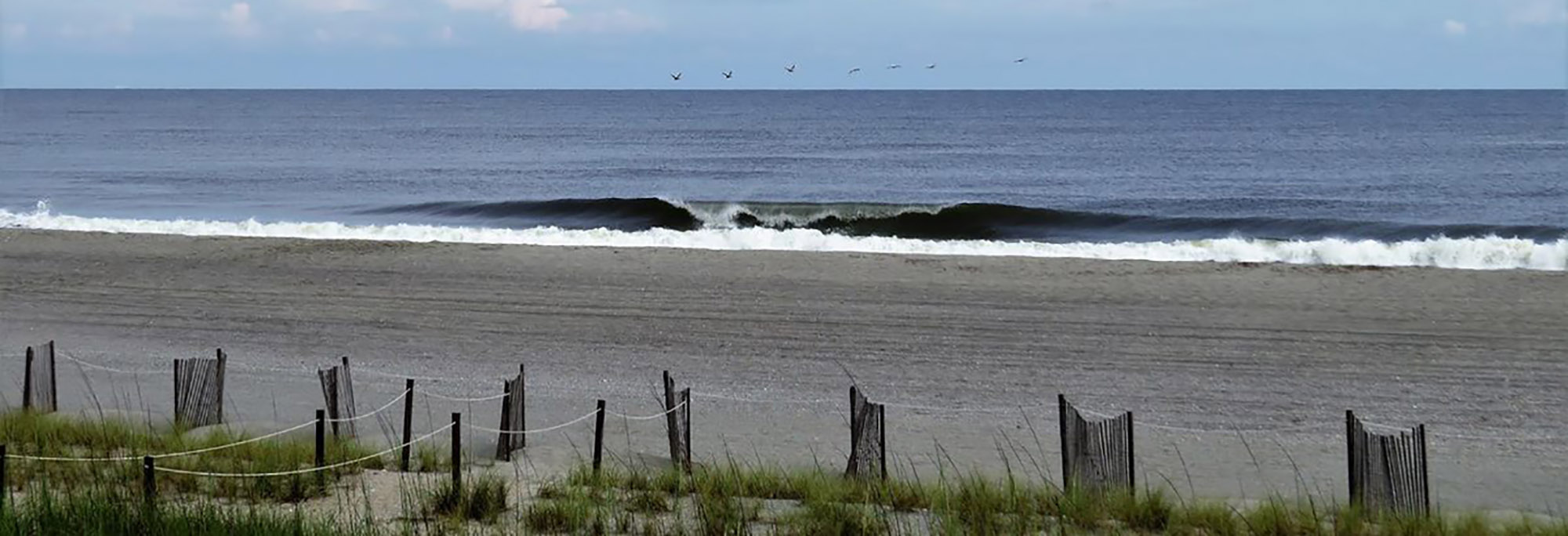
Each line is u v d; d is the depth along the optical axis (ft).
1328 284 112.47
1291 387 82.17
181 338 98.12
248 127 558.15
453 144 437.58
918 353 91.56
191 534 43.65
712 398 80.59
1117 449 55.62
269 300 111.24
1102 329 97.71
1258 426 74.13
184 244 140.15
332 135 495.41
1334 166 321.11
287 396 81.05
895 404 78.95
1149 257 139.23
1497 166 315.58
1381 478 53.57
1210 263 122.42
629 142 449.06
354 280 119.55
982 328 98.63
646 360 90.27
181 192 255.09
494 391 82.38
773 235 154.81
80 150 389.60
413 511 50.11
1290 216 206.28
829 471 62.95
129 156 364.99
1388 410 77.10
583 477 55.93
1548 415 75.51
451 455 61.31
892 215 195.72
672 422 61.11
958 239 181.78
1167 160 349.20
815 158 367.66
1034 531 49.44
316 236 163.53
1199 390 81.66
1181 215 206.90
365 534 44.68
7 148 397.19
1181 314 102.27
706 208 203.10
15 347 95.20
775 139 458.91
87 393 81.30
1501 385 82.07
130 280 120.67
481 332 99.04
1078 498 52.80
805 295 110.32
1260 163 334.24
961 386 83.10
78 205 228.84
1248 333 96.12
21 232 148.56
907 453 68.74
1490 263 131.34
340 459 58.39
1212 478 64.34
